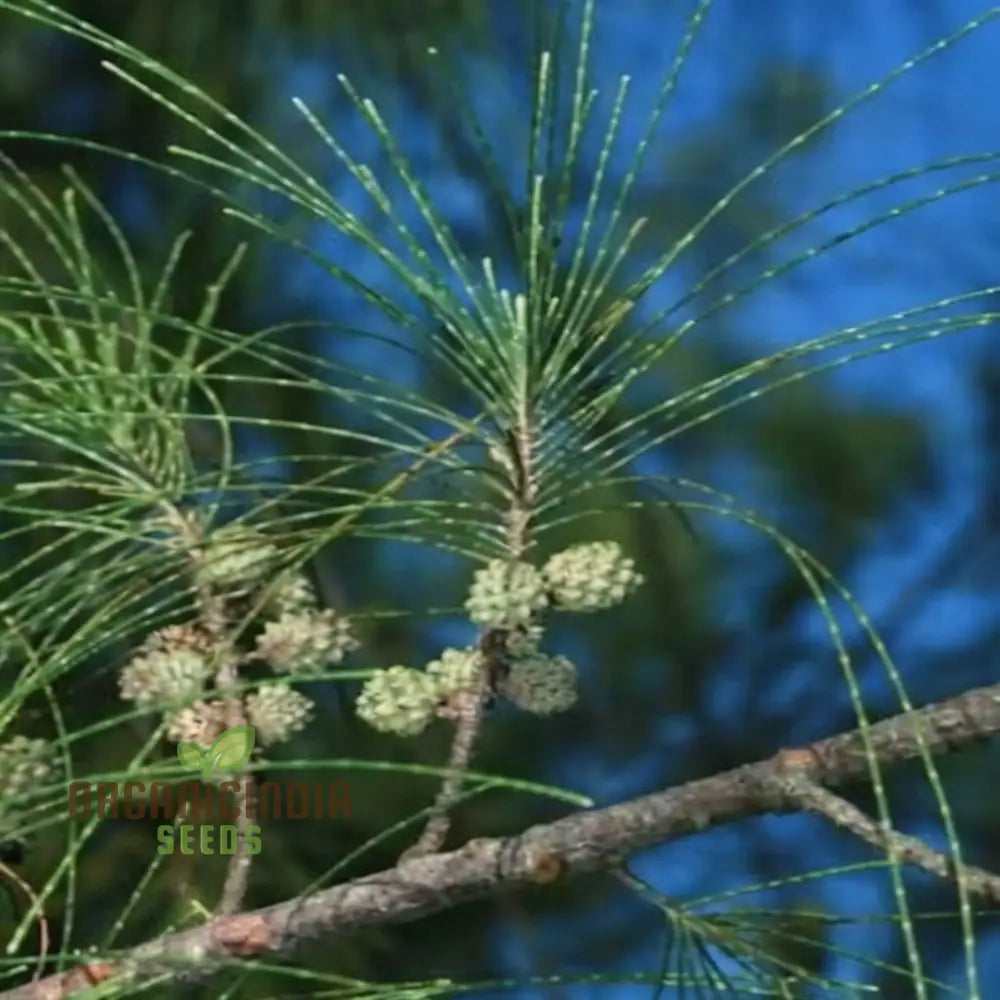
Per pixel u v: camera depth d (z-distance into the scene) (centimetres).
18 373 83
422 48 104
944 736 79
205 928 81
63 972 83
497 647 81
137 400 84
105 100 104
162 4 103
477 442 82
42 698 89
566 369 81
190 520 83
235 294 101
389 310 80
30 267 84
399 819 102
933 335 78
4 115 103
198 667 82
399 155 79
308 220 101
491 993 103
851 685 76
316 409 101
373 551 103
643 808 81
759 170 79
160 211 102
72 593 80
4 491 94
